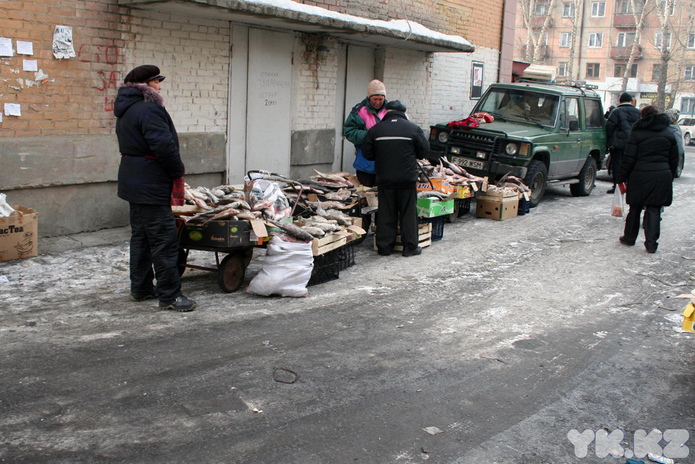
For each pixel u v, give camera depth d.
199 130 9.61
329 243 6.74
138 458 3.44
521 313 6.21
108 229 8.51
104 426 3.74
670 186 8.69
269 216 6.42
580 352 5.31
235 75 10.02
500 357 5.11
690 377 4.93
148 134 5.30
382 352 5.07
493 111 12.81
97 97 8.20
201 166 9.68
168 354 4.78
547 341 5.52
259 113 10.57
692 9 52.06
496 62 17.17
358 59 12.79
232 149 10.17
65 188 7.98
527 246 9.02
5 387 4.12
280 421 3.92
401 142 7.82
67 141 7.84
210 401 4.11
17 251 6.95
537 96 12.53
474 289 6.93
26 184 7.52
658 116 8.61
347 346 5.15
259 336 5.25
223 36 9.70
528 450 3.77
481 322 5.91
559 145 12.12
